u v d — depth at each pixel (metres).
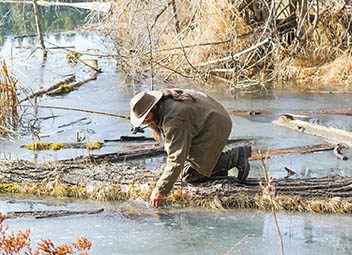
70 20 26.52
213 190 6.60
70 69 15.61
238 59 14.24
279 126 10.05
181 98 6.20
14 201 6.79
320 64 14.41
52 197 6.92
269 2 15.06
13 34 22.86
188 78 14.12
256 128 9.92
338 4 15.09
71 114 11.00
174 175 6.11
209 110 6.35
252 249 5.46
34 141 9.28
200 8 14.72
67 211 6.37
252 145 8.94
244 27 14.80
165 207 6.50
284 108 11.38
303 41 14.63
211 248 5.49
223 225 6.02
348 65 13.88
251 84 13.23
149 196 6.71
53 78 14.31
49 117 10.73
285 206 6.43
